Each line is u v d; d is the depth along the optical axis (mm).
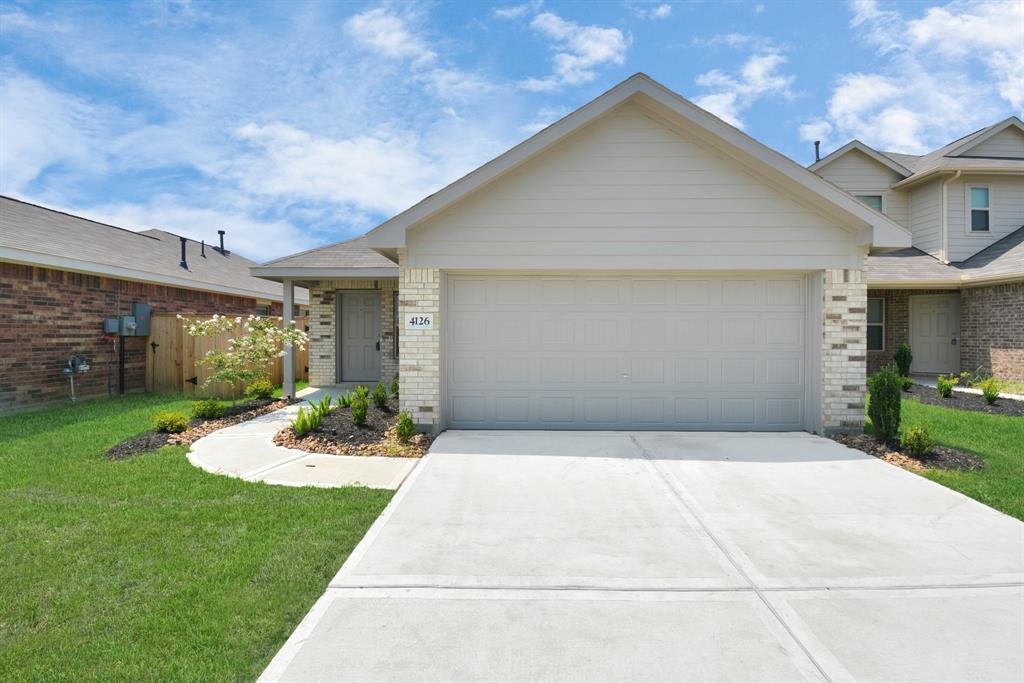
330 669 2611
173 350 12664
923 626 3006
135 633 2932
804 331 7785
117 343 12109
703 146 7402
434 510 4711
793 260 7406
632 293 7855
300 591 3371
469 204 7484
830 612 3141
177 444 7078
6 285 9570
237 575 3557
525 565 3699
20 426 8234
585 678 2551
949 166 13617
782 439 7270
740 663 2670
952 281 12742
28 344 9984
